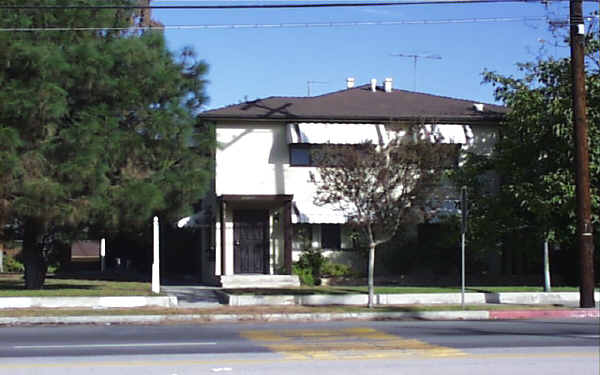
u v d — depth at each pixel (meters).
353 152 20.25
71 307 20.70
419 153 20.41
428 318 19.72
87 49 20.58
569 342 13.80
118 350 12.87
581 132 20.72
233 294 22.30
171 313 19.28
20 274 35.59
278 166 28.27
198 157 23.00
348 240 28.83
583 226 20.80
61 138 20.44
